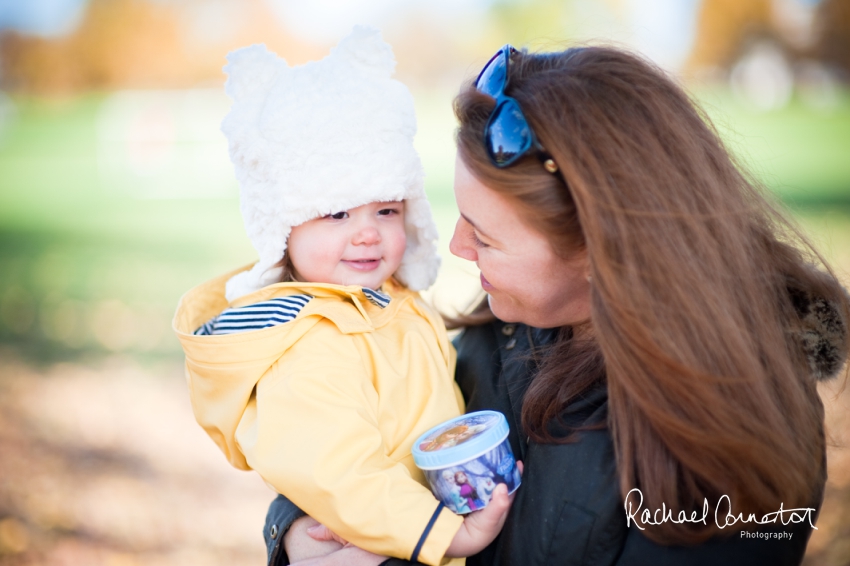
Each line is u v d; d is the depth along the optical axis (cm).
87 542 358
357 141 152
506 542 130
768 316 121
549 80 124
